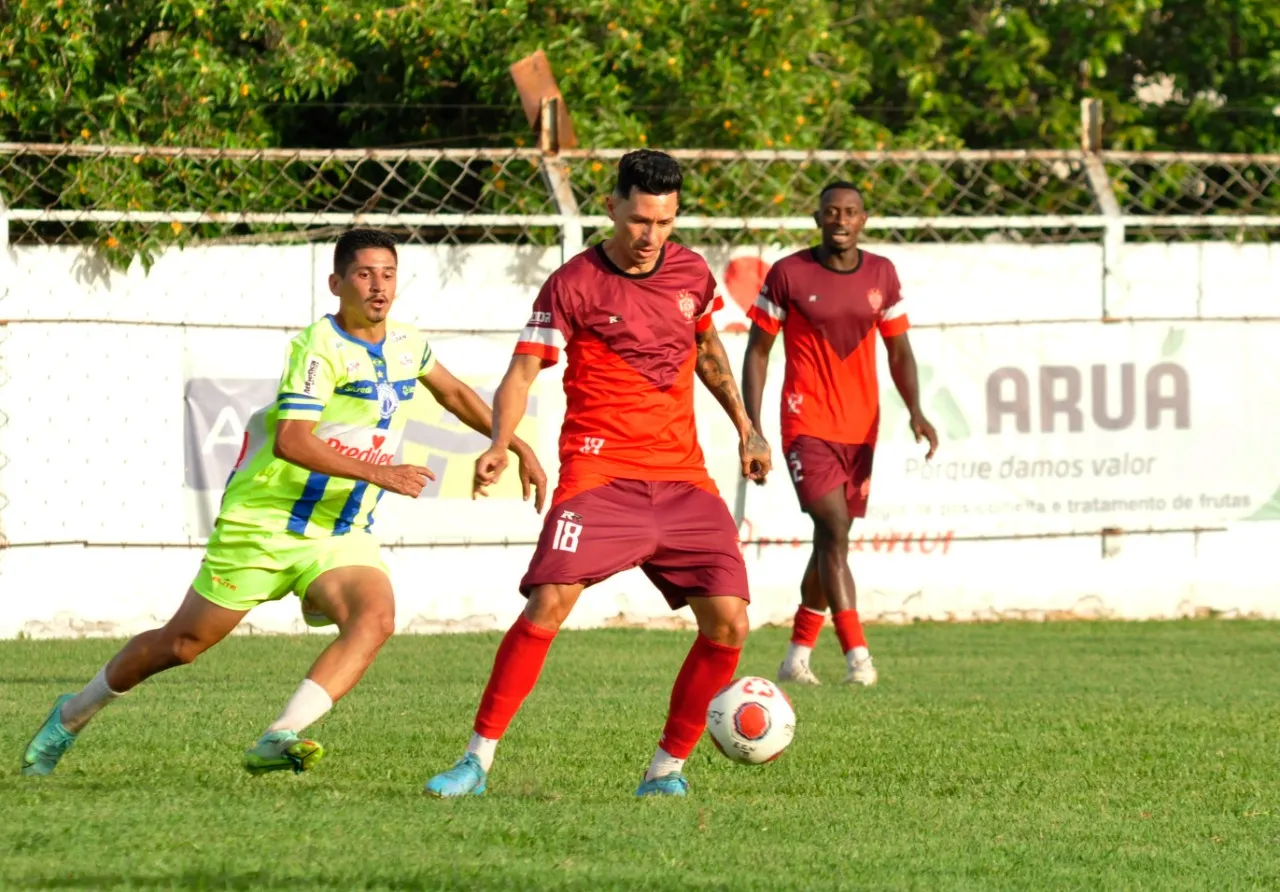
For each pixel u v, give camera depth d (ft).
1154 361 147.23
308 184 136.36
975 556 144.66
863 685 105.60
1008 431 144.77
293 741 59.88
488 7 166.30
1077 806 65.62
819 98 174.91
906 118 202.69
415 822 56.39
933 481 143.64
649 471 64.39
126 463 129.59
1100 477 146.51
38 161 147.02
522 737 79.77
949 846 56.54
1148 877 52.70
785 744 65.46
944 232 169.89
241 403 131.95
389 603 63.36
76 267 129.59
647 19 163.43
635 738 79.82
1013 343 144.46
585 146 158.81
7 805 58.03
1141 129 194.29
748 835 57.06
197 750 73.41
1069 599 146.30
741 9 165.48
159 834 53.11
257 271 133.80
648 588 140.97
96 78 154.61
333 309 135.13
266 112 165.89
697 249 141.28
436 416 134.10
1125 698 99.25
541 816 58.49
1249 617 149.07
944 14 205.05
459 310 137.18
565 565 62.95
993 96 202.08
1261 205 193.16
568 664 114.21
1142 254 148.36
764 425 141.08
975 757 76.48
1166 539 147.74
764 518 141.38
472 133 169.89
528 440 136.15
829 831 58.44
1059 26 202.18
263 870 48.16
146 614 130.21
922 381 143.23
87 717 66.33
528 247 138.21
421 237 158.71
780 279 107.24
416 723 83.71
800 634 108.27
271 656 117.08
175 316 132.05
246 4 153.28
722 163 152.35
